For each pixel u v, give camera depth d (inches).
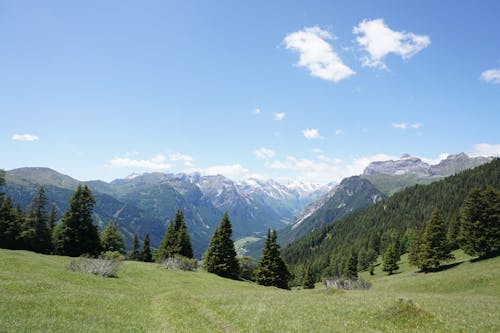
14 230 3341.5
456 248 4338.1
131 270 2148.1
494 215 2871.6
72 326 689.6
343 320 875.4
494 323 812.0
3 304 789.2
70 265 1785.2
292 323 823.1
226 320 907.4
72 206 3046.3
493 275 2064.5
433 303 1137.4
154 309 1085.8
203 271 3127.5
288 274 3479.3
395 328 791.1
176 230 3732.8
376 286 2915.8
